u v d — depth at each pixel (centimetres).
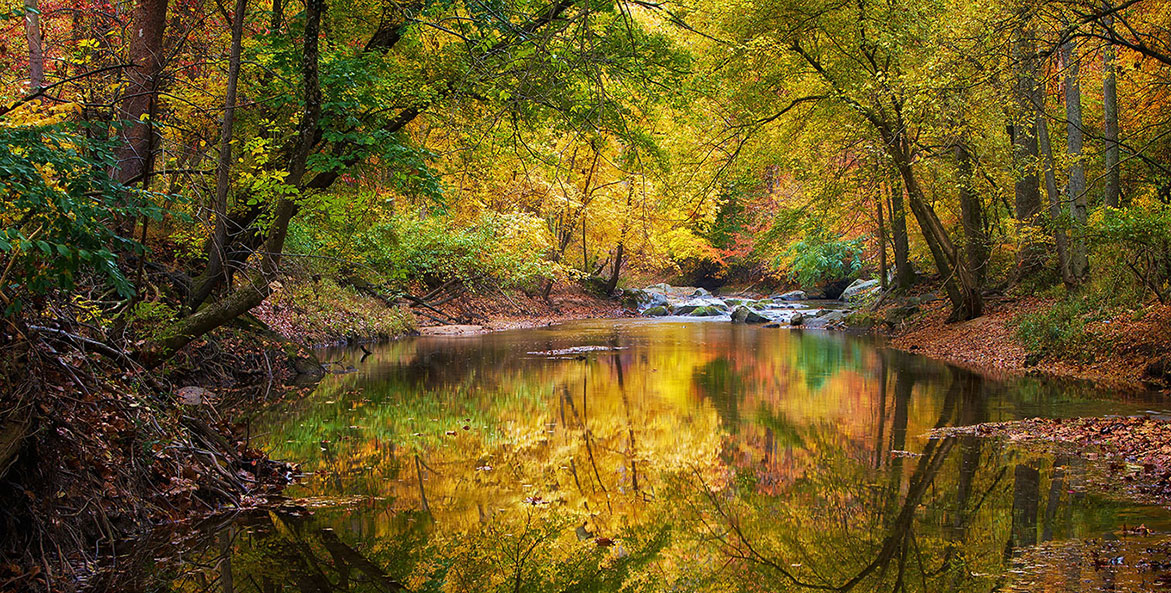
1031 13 922
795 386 1283
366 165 904
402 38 919
